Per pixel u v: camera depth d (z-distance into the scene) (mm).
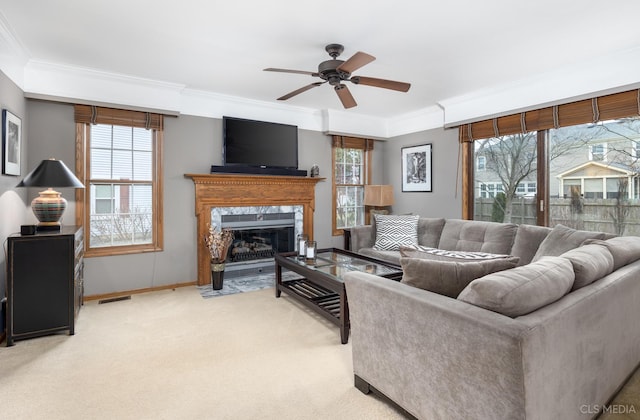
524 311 1286
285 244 5020
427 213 5113
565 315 1329
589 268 1631
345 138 5414
